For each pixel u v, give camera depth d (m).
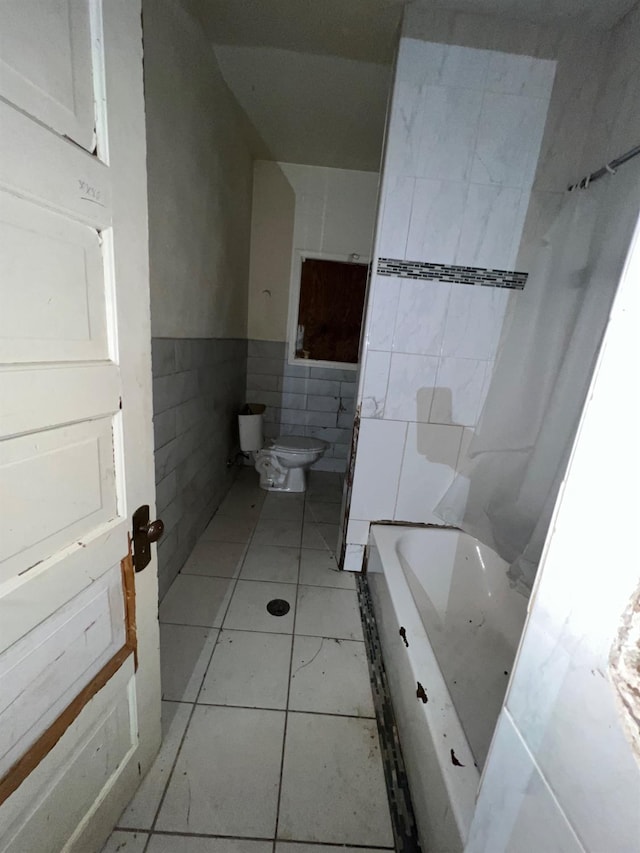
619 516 0.31
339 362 3.15
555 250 1.45
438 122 1.38
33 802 0.60
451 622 1.60
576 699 0.34
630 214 1.16
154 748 1.01
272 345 3.10
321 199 2.84
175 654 1.40
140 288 0.73
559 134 1.40
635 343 0.30
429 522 1.83
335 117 2.15
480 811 0.48
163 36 1.28
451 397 1.67
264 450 2.77
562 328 1.43
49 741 0.61
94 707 0.73
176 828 0.91
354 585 1.85
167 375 1.55
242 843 0.89
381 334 1.60
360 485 1.80
